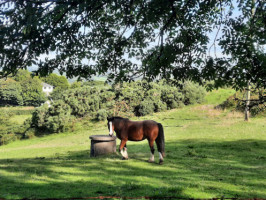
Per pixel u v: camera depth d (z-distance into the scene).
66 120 41.19
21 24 6.36
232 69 6.84
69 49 7.55
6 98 106.31
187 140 21.83
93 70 8.70
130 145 21.62
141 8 7.55
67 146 26.14
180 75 7.75
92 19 7.83
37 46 6.68
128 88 43.47
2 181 9.98
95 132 34.75
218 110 36.03
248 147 17.55
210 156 15.10
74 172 11.61
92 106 44.16
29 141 40.00
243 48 6.66
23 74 116.88
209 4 7.54
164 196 7.72
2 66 6.71
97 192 8.38
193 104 45.50
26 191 8.45
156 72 7.89
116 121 14.34
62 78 145.50
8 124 46.06
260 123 26.08
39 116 42.66
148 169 12.03
